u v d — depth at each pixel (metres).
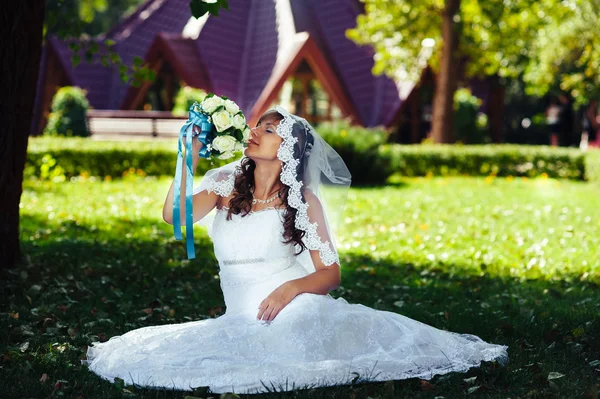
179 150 4.23
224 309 5.73
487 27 23.36
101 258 7.81
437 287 6.76
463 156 20.22
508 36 23.53
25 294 6.02
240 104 23.70
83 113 22.44
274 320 3.93
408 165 20.03
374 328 4.01
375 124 24.83
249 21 25.17
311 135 4.19
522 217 11.77
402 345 3.98
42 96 26.23
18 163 6.90
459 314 5.61
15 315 5.29
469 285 6.89
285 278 4.14
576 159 20.06
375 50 25.11
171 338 3.99
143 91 24.73
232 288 4.20
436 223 11.03
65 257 7.76
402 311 5.74
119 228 9.93
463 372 4.05
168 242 8.92
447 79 22.89
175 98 25.25
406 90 24.83
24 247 8.30
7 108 6.67
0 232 6.88
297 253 4.23
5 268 6.89
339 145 17.19
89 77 26.11
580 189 17.05
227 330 3.93
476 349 4.22
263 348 3.84
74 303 5.84
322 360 3.80
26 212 11.22
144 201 12.97
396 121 24.89
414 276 7.27
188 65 23.66
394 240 9.48
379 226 10.78
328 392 3.68
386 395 3.69
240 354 3.84
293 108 24.33
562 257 8.27
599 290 6.75
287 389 3.68
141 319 5.34
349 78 25.56
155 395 3.71
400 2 22.91
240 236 4.12
